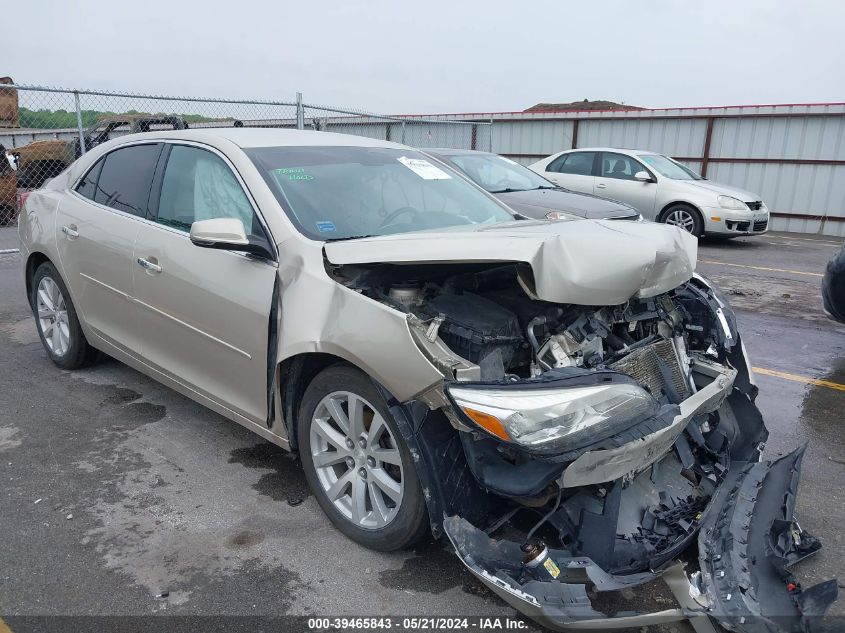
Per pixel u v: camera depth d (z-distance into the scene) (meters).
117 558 2.72
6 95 11.69
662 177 11.70
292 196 3.16
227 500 3.18
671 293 3.22
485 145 19.42
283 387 2.99
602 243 2.49
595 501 2.40
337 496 2.89
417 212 3.46
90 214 4.09
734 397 3.05
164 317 3.54
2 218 12.25
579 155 12.56
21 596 2.49
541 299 2.47
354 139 3.99
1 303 6.58
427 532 2.66
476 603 2.53
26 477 3.33
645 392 2.37
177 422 4.00
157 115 9.81
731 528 2.43
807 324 6.83
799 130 15.16
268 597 2.53
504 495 2.29
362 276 2.70
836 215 14.99
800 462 2.79
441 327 2.65
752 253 11.48
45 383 4.53
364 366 2.50
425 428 2.44
